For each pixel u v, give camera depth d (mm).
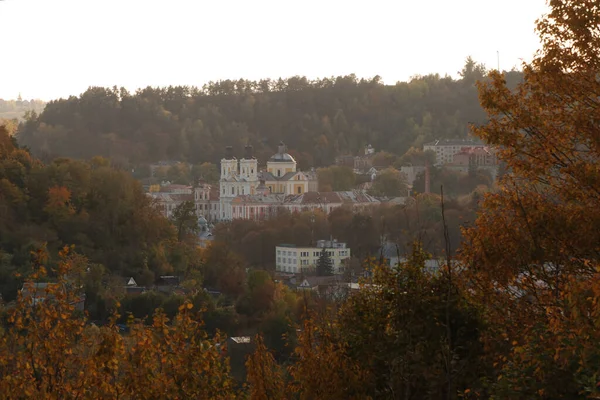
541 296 47188
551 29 49219
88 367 41188
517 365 40000
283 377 48406
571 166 47250
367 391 44812
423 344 45000
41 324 43094
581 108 48344
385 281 47500
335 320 47875
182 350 43000
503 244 47875
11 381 41375
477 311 46469
